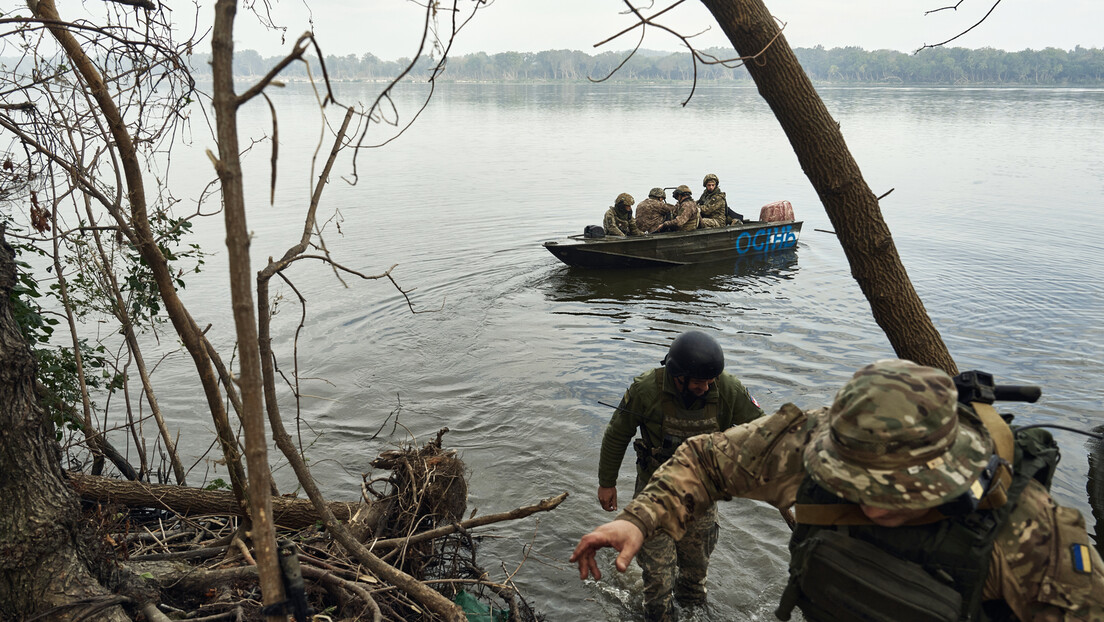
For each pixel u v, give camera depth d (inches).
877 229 98.8
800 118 96.0
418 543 157.3
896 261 99.9
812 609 70.2
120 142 126.8
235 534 149.2
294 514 157.9
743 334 351.3
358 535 152.3
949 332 341.7
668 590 157.5
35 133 132.1
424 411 273.4
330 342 342.3
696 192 769.6
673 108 2691.9
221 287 414.0
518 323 370.9
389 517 161.9
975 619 66.0
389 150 1186.0
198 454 239.1
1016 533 64.9
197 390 285.4
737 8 93.7
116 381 198.8
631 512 81.0
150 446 242.5
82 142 138.9
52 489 105.9
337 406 277.3
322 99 62.9
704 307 395.2
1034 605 64.4
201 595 128.3
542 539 197.2
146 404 273.3
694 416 153.3
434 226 587.2
